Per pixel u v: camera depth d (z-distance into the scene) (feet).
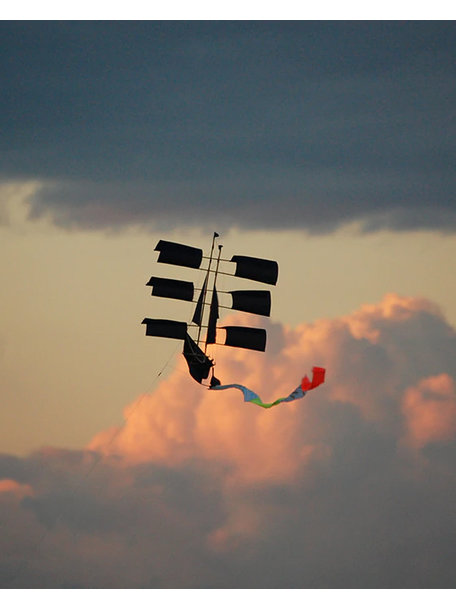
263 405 313.53
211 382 325.21
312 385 313.73
